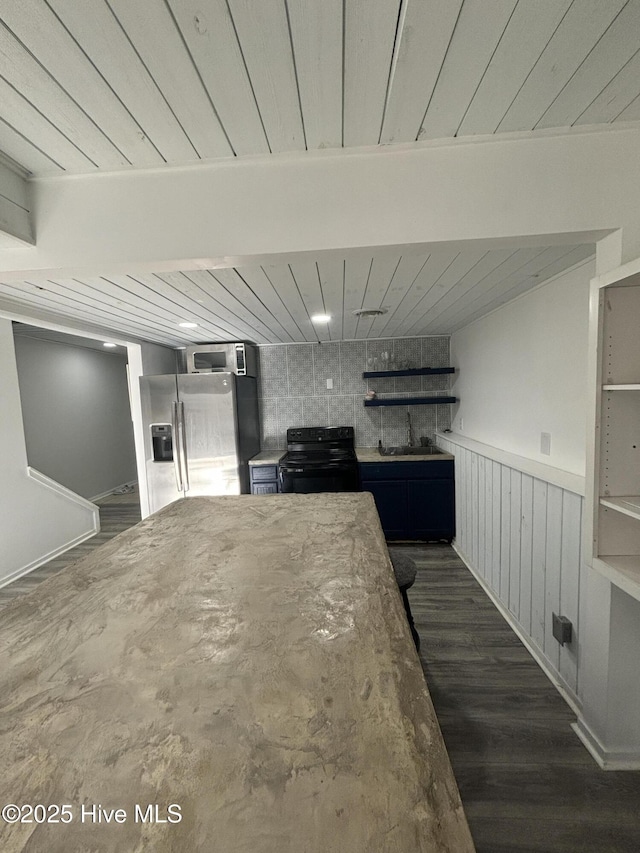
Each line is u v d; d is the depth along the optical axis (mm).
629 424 1305
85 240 1341
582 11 794
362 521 1560
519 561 2328
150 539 1412
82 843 431
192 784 496
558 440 2098
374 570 1106
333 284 2168
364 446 4348
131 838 435
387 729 568
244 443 3871
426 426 4285
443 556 3469
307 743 550
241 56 873
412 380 4254
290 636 804
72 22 783
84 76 907
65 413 5387
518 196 1246
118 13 771
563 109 1100
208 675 697
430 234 1270
